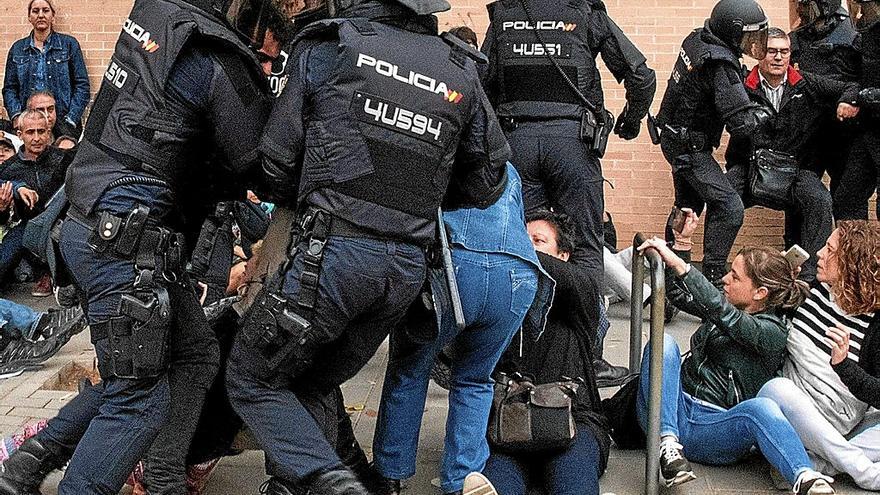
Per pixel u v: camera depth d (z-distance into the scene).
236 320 3.89
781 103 7.21
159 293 3.34
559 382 4.13
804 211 7.15
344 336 3.42
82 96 8.52
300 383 3.52
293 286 3.25
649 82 5.71
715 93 6.61
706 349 4.58
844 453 4.26
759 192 7.16
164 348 3.37
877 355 4.34
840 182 7.41
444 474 3.97
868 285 4.27
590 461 4.00
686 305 4.48
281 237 3.56
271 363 3.28
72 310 5.57
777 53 7.18
